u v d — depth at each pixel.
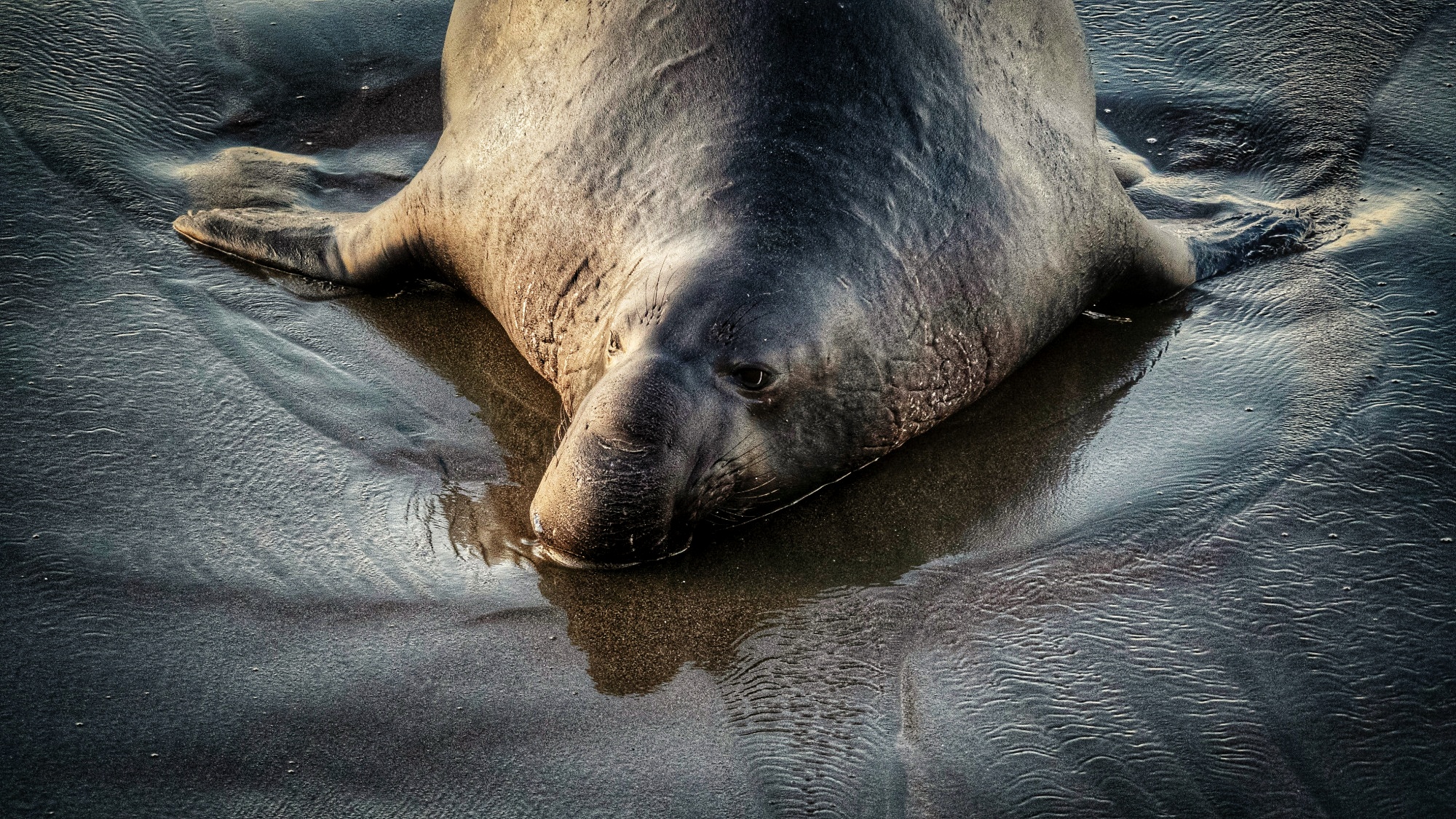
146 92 13.94
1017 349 10.55
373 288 11.83
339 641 8.18
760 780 7.34
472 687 7.90
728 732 7.66
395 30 15.48
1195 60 15.67
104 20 14.67
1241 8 16.52
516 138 10.69
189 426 9.89
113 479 9.31
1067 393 10.82
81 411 9.88
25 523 8.84
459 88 11.72
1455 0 16.59
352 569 8.76
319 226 12.01
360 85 14.69
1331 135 14.34
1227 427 10.40
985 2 10.59
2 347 10.40
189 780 7.18
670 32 10.16
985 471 9.98
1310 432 10.28
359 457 9.78
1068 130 11.01
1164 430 10.40
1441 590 8.84
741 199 9.38
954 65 10.19
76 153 12.83
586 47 10.49
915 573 9.05
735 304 8.84
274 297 11.55
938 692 8.01
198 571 8.63
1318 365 11.05
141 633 8.12
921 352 9.66
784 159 9.50
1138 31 16.20
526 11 11.06
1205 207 13.34
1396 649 8.38
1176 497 9.68
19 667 7.79
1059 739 7.68
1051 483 9.88
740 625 8.55
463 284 11.48
